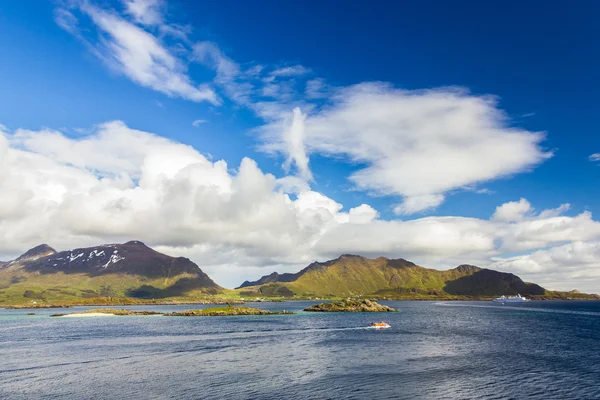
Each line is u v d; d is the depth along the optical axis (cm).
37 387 5888
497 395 5350
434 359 7844
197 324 16925
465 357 8050
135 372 6806
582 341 10512
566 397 5250
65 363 7662
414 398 5238
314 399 5188
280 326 15475
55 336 12512
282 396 5334
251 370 6894
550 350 8925
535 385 5828
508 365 7212
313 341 10675
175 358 8112
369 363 7456
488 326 15250
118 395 5444
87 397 5362
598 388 5666
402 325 15812
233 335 12319
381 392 5497
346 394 5406
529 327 14800
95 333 13350
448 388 5675
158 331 13838
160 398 5294
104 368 7162
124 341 10975
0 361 7950
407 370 6819
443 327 14812
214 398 5266
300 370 6869
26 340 11475
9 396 5469
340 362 7569
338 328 14512
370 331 13362
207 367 7181
